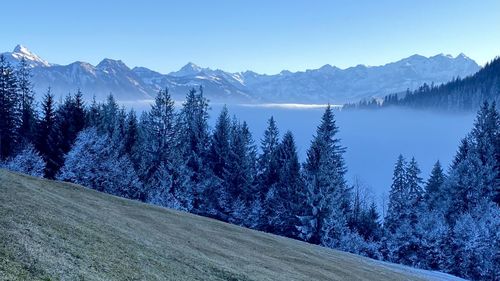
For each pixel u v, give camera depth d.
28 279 12.15
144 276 16.34
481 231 58.25
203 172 81.38
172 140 79.62
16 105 73.56
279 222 73.50
